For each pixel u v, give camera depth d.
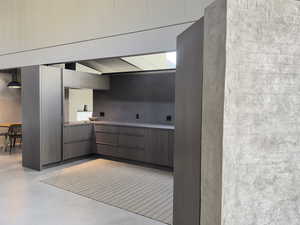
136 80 6.02
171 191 3.82
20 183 4.07
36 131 4.86
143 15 3.87
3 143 7.25
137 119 6.02
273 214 1.35
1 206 3.17
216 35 1.40
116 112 6.39
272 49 1.32
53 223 2.76
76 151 5.62
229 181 1.31
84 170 4.96
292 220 1.38
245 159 1.32
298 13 1.34
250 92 1.31
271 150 1.34
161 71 5.61
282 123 1.34
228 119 1.30
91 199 3.45
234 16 1.29
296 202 1.38
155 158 5.06
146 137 5.19
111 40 4.25
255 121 1.32
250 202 1.33
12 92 7.36
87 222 2.79
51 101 5.01
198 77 1.76
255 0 1.30
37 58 5.38
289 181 1.36
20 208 3.12
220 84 1.34
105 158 6.05
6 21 6.00
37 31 5.35
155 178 4.49
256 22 1.30
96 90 6.73
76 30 4.71
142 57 5.70
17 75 7.32
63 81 5.24
